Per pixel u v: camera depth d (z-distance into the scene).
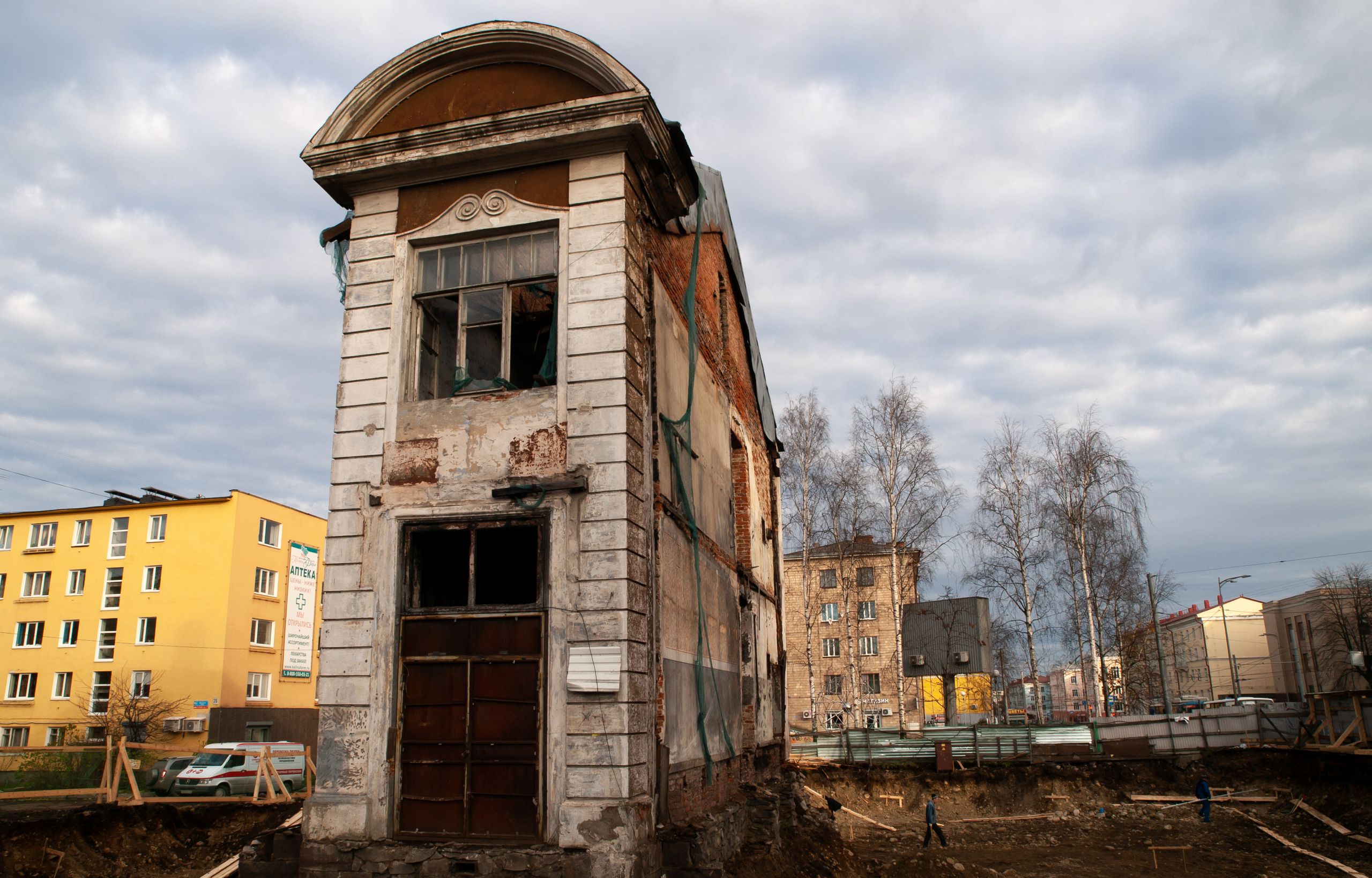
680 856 8.55
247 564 38.41
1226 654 82.62
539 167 9.81
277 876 8.84
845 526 35.25
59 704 37.97
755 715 16.00
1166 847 19.55
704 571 12.63
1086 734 27.39
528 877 7.90
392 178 10.12
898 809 26.08
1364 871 16.84
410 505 9.24
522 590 10.70
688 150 10.46
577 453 8.95
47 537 40.47
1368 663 42.59
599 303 9.27
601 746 8.21
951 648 33.53
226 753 23.48
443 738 8.69
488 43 10.01
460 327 9.88
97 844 13.98
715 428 14.45
